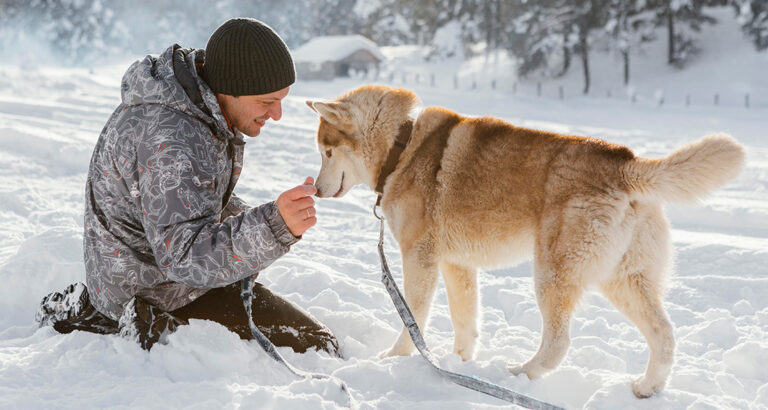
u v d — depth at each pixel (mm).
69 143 8594
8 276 3555
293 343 2850
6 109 13109
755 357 2941
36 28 44469
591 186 2684
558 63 39438
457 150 3082
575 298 2699
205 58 2547
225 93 2506
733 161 2488
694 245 5172
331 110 3391
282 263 4359
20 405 2102
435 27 49094
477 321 3211
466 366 2734
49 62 44062
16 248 4551
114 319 2742
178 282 2477
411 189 3189
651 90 33469
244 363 2514
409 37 57594
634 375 2916
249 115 2611
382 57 45844
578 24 35719
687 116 23125
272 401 2146
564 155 2779
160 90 2395
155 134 2355
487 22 44844
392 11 58250
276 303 2918
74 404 2146
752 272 4508
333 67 42125
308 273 4105
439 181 3086
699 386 2711
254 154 10102
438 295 4262
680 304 4008
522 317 3814
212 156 2490
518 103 29062
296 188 2213
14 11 45156
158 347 2508
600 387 2680
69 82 21531
